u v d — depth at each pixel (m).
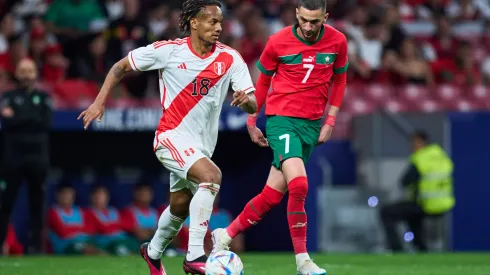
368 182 56.69
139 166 57.62
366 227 55.66
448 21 76.81
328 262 39.38
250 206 27.41
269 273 31.14
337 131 59.03
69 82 55.25
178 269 32.22
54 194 55.78
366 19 69.00
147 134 57.28
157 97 55.84
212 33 24.06
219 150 58.12
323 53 27.11
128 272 30.73
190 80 24.20
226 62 24.53
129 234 53.53
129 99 54.75
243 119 51.56
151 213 54.53
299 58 26.97
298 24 27.30
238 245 55.81
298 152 26.61
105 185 56.88
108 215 53.19
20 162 45.12
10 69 55.84
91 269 32.38
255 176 57.84
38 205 46.16
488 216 57.62
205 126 24.59
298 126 27.09
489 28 77.88
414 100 64.12
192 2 24.08
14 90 45.34
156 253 25.27
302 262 25.98
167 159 24.16
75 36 60.50
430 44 72.81
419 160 53.41
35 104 45.28
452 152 57.69
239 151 58.12
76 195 56.25
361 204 55.88
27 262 37.44
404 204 53.78
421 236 54.22
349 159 57.53
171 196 24.73
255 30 63.19
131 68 24.27
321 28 27.17
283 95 27.11
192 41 24.38
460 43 71.69
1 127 47.72
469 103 65.69
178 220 24.86
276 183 27.11
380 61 66.62
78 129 50.84
